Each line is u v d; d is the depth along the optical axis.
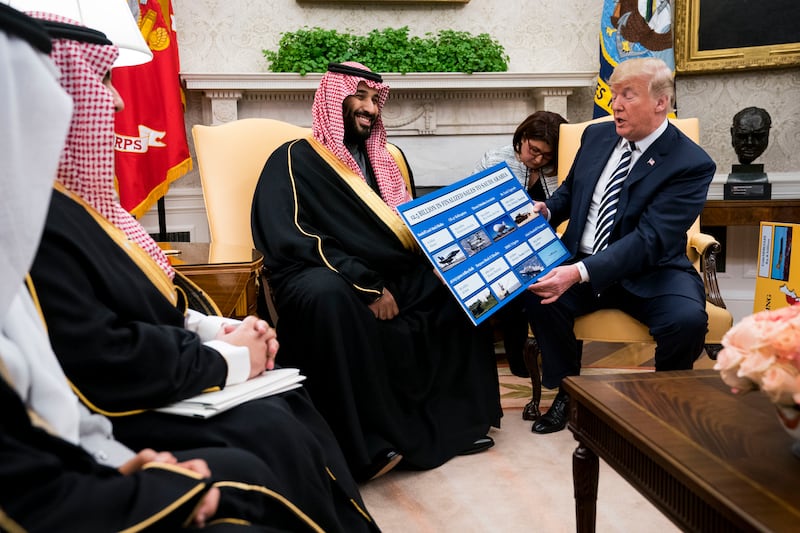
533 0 5.16
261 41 4.88
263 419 1.34
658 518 2.08
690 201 2.69
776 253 2.62
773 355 1.12
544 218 2.90
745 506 1.03
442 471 2.52
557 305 2.80
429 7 5.04
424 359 2.69
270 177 2.88
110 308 1.31
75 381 1.19
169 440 1.28
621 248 2.64
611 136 3.00
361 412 2.46
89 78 1.33
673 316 2.58
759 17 4.84
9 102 0.90
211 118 4.77
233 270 2.22
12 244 0.90
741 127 4.48
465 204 2.68
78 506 0.83
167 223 4.90
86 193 1.38
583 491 1.69
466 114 4.95
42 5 2.12
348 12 4.95
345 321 2.44
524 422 3.02
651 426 1.38
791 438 1.30
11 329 1.00
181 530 0.94
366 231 2.82
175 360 1.29
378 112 3.04
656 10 4.78
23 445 0.83
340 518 1.54
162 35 4.38
